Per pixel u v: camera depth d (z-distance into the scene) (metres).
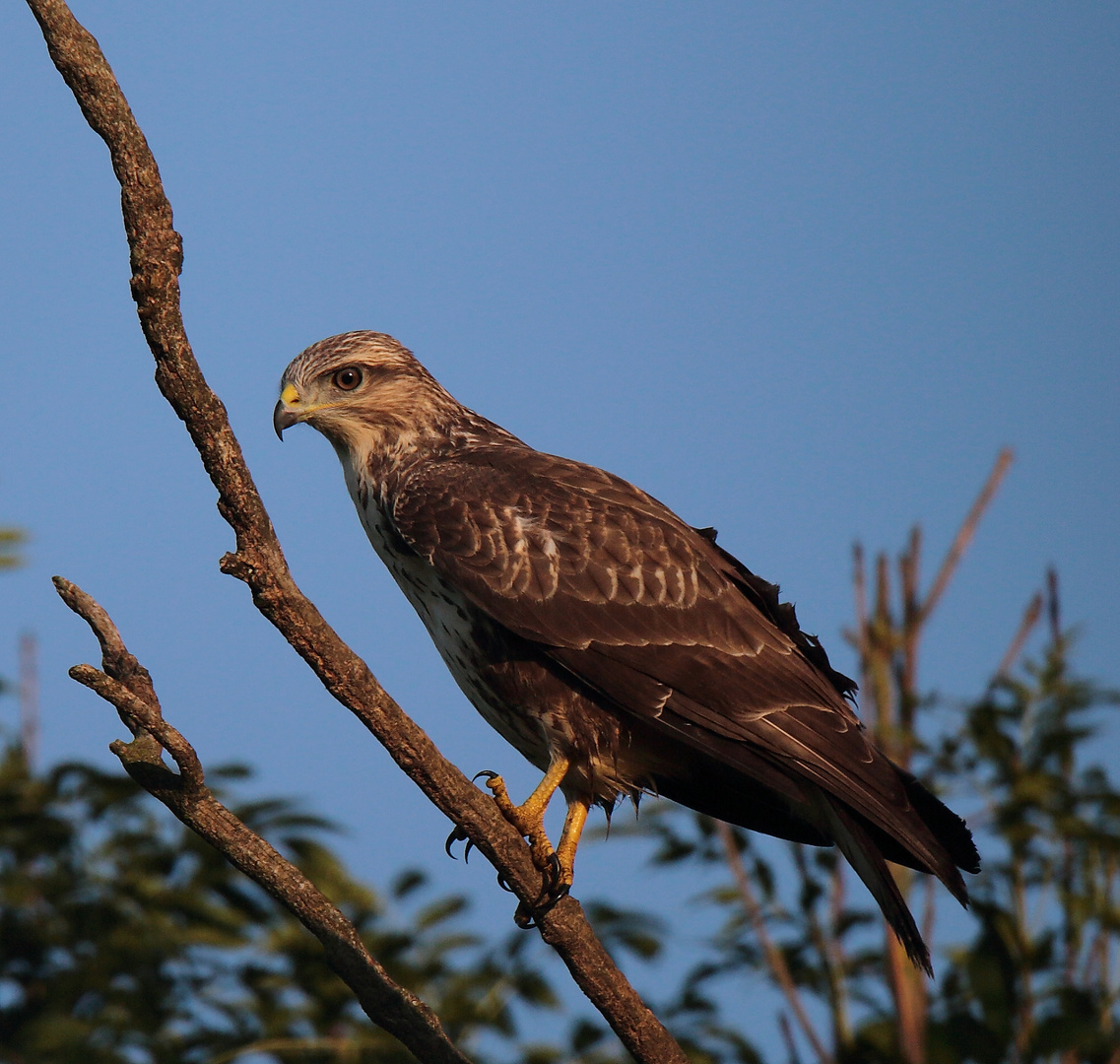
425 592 10.85
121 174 7.27
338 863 11.15
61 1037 10.07
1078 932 10.34
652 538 10.50
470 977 10.77
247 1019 10.69
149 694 7.88
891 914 9.34
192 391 7.31
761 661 10.23
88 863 11.23
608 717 10.34
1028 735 10.66
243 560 7.49
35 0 7.15
